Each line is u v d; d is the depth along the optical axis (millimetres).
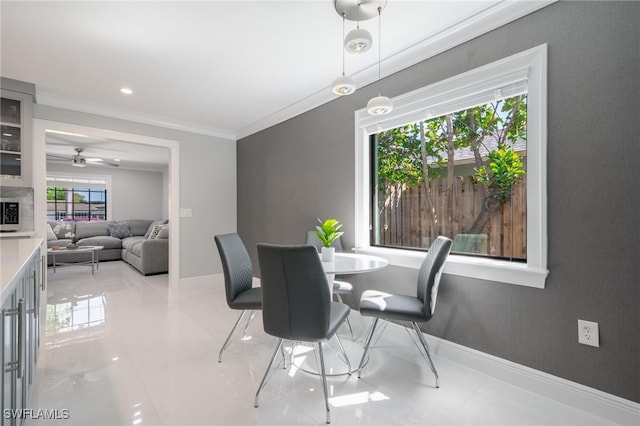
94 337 2488
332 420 1494
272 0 1782
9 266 1188
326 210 3150
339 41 2215
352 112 2852
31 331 1576
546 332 1677
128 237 6887
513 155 1938
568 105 1595
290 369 1987
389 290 2521
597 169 1509
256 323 2832
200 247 4387
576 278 1576
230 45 2266
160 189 8273
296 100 3348
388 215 2713
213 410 1573
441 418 1511
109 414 1535
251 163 4363
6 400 1012
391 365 2035
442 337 2150
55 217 6910
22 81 2865
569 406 1590
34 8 1837
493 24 1868
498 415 1532
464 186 2197
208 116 3889
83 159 5633
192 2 1803
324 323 1528
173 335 2535
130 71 2670
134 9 1857
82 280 4586
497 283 1867
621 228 1447
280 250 1497
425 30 2049
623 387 1447
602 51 1493
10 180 2863
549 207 1658
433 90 2191
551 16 1652
